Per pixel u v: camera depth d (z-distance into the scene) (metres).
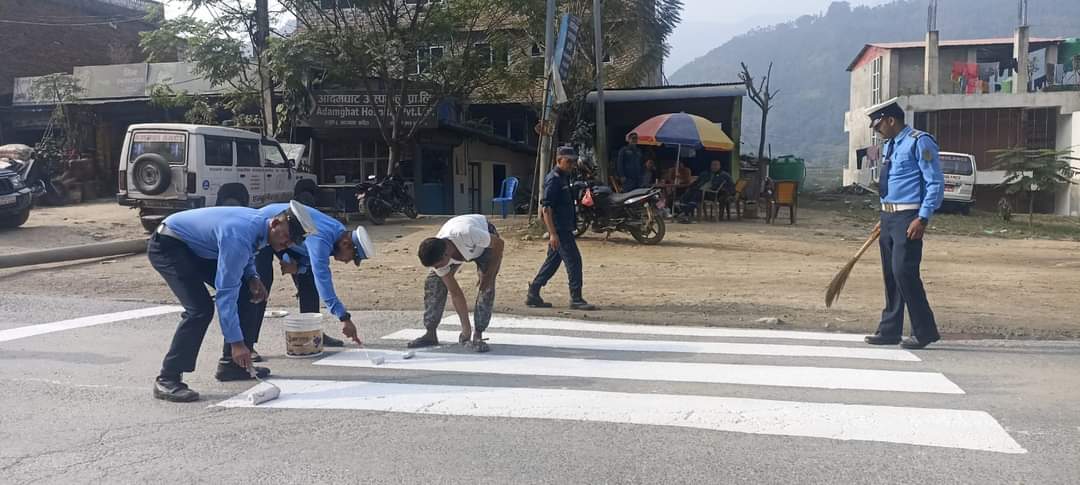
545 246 13.76
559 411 4.69
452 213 24.41
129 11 35.28
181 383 5.07
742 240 14.80
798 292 9.60
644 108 24.28
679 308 8.57
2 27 29.75
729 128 24.14
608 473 3.76
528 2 19.03
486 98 22.45
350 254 5.70
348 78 20.23
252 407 4.84
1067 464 3.82
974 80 33.72
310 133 22.89
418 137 22.28
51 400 5.04
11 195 15.31
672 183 18.52
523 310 8.39
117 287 9.98
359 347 6.56
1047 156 20.19
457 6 19.89
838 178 48.28
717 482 3.64
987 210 29.55
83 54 32.78
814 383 5.29
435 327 6.56
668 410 4.69
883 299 9.15
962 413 4.60
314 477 3.75
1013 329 7.29
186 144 14.39
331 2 20.06
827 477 3.69
